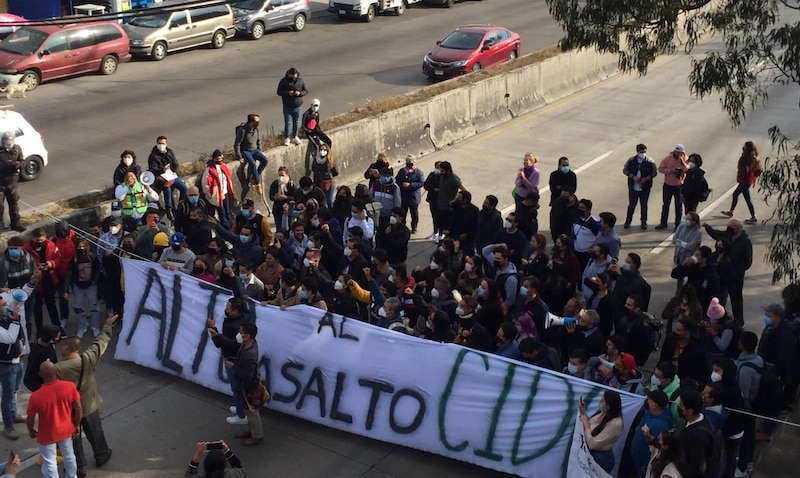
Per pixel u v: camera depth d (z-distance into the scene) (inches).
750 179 645.9
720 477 307.9
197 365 436.5
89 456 384.2
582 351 365.1
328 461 383.6
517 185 593.9
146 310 454.0
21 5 1199.6
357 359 396.2
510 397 363.6
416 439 383.2
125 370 456.1
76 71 978.1
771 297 546.0
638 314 399.5
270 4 1229.7
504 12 1482.5
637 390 361.4
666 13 446.9
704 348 391.9
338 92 968.9
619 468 342.0
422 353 382.3
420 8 1501.0
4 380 388.5
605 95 1056.2
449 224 594.6
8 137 545.3
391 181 583.8
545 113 978.7
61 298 482.9
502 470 365.4
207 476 289.1
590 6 464.8
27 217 573.9
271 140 726.5
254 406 383.2
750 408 357.1
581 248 499.2
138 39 1064.8
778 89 1046.4
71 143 780.6
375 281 437.1
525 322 398.0
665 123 932.0
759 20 421.1
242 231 501.7
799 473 373.4
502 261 440.8
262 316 415.5
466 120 892.6
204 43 1148.5
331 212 559.5
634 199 645.9
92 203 608.1
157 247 487.2
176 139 797.9
